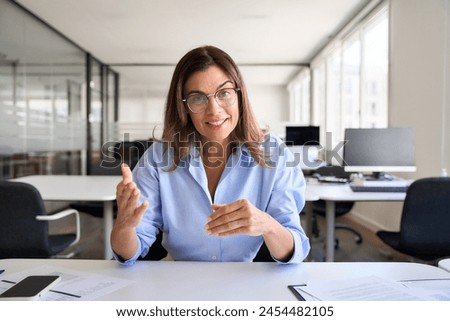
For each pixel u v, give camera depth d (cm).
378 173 286
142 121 909
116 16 491
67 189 254
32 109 485
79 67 660
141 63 765
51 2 446
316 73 745
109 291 75
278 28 539
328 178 317
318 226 407
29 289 73
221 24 522
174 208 107
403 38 366
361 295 73
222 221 79
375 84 464
